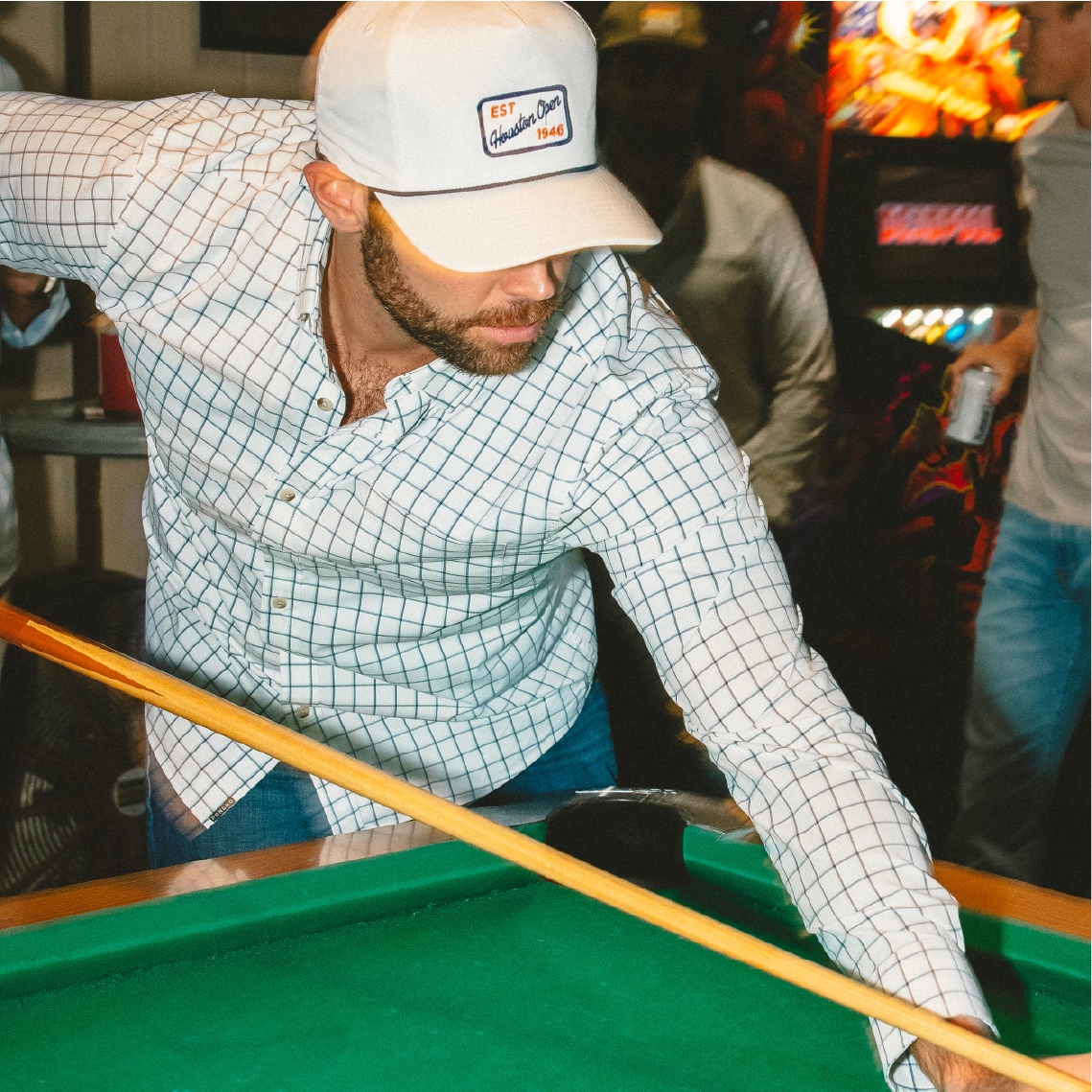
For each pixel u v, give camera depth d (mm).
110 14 3643
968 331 4730
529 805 1441
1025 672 2553
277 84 3898
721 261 2713
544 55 1152
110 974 1139
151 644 1747
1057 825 3037
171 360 1438
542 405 1335
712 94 2877
